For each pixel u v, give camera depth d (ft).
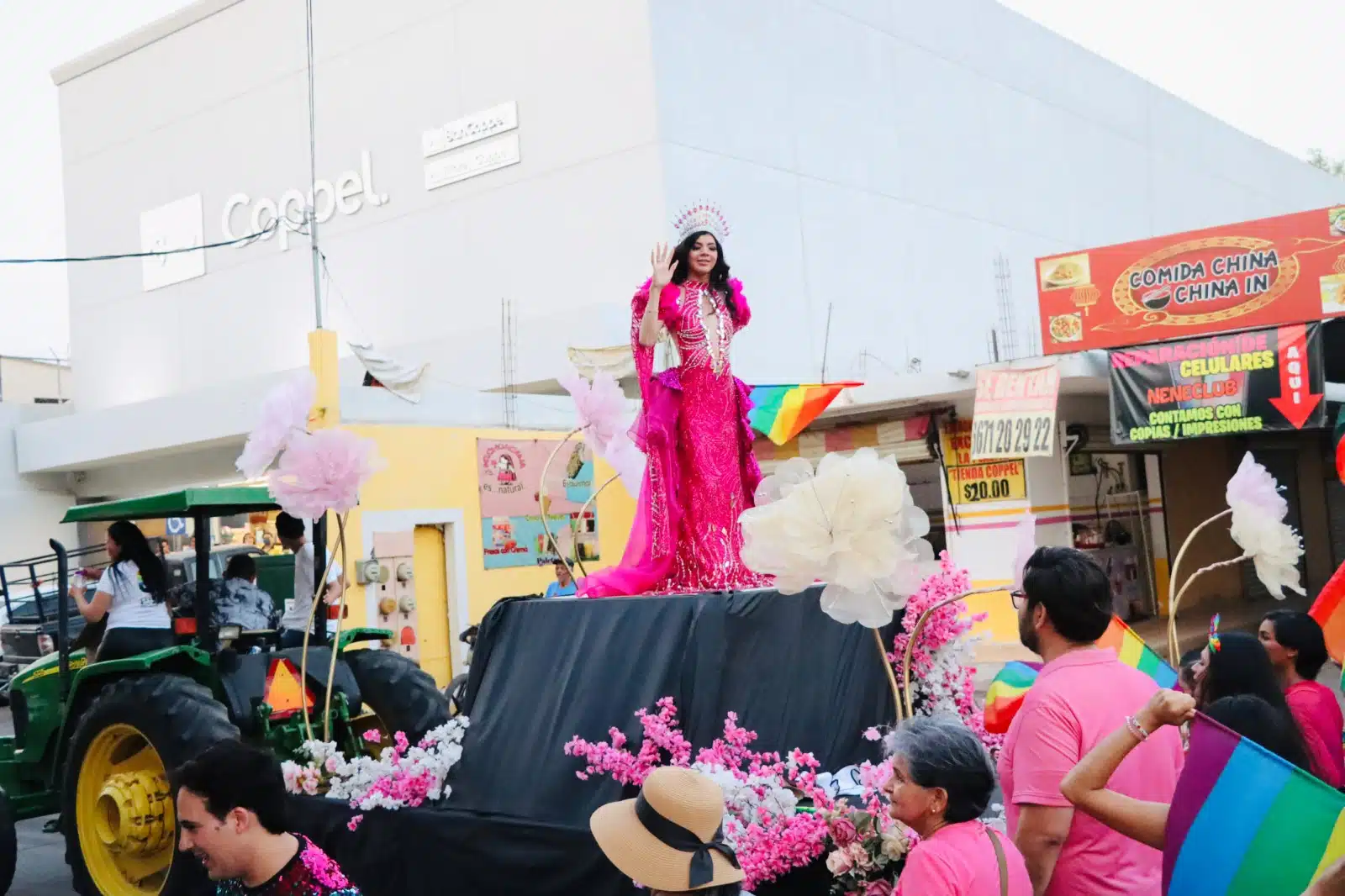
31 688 25.29
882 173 68.39
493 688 16.61
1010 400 47.70
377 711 24.02
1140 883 10.28
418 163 65.41
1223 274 46.09
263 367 71.67
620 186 57.88
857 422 56.54
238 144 73.15
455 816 15.02
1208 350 45.88
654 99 56.70
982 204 75.77
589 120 59.00
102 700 21.67
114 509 23.29
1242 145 110.63
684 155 57.62
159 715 20.77
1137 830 9.50
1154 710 9.21
